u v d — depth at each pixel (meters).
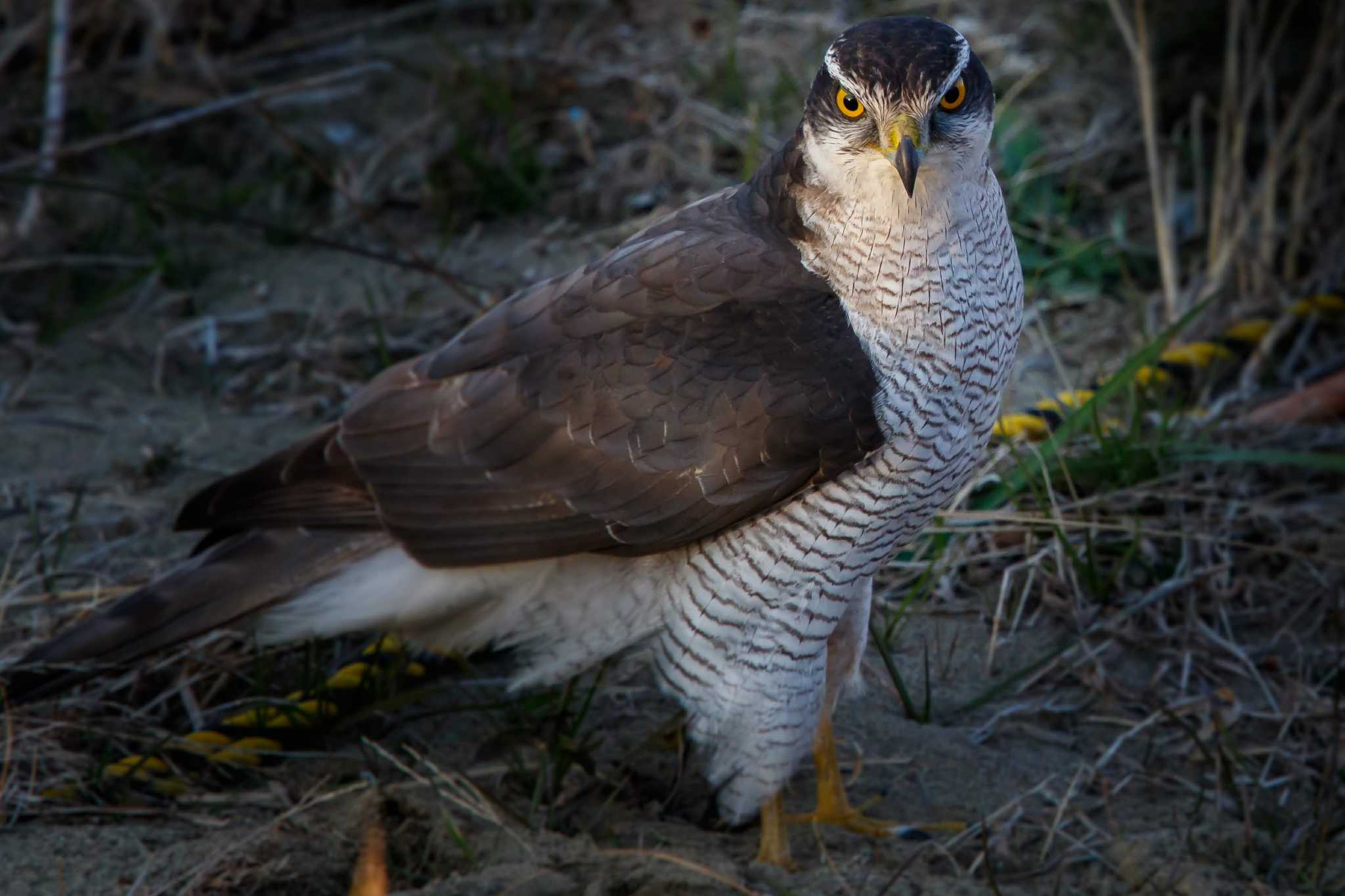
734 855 6.80
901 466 6.25
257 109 11.31
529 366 6.49
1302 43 12.69
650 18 13.99
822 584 6.40
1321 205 11.57
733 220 6.62
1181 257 11.50
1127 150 12.23
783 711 6.57
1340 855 6.56
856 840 6.88
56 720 7.29
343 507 6.69
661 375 6.29
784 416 6.13
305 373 10.55
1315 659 7.99
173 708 7.73
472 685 7.84
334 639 8.12
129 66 13.20
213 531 7.12
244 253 11.84
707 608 6.49
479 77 12.56
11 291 11.27
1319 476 9.24
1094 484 8.98
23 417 9.96
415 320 10.95
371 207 12.05
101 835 6.55
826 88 6.14
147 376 10.55
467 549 6.53
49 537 8.64
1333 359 10.38
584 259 11.55
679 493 6.29
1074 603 8.28
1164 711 7.36
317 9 14.34
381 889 6.29
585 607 6.74
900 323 6.12
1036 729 7.60
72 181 10.75
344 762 7.23
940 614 8.38
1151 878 6.43
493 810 6.69
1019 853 6.76
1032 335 10.85
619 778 7.14
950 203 6.05
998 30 13.51
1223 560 8.57
